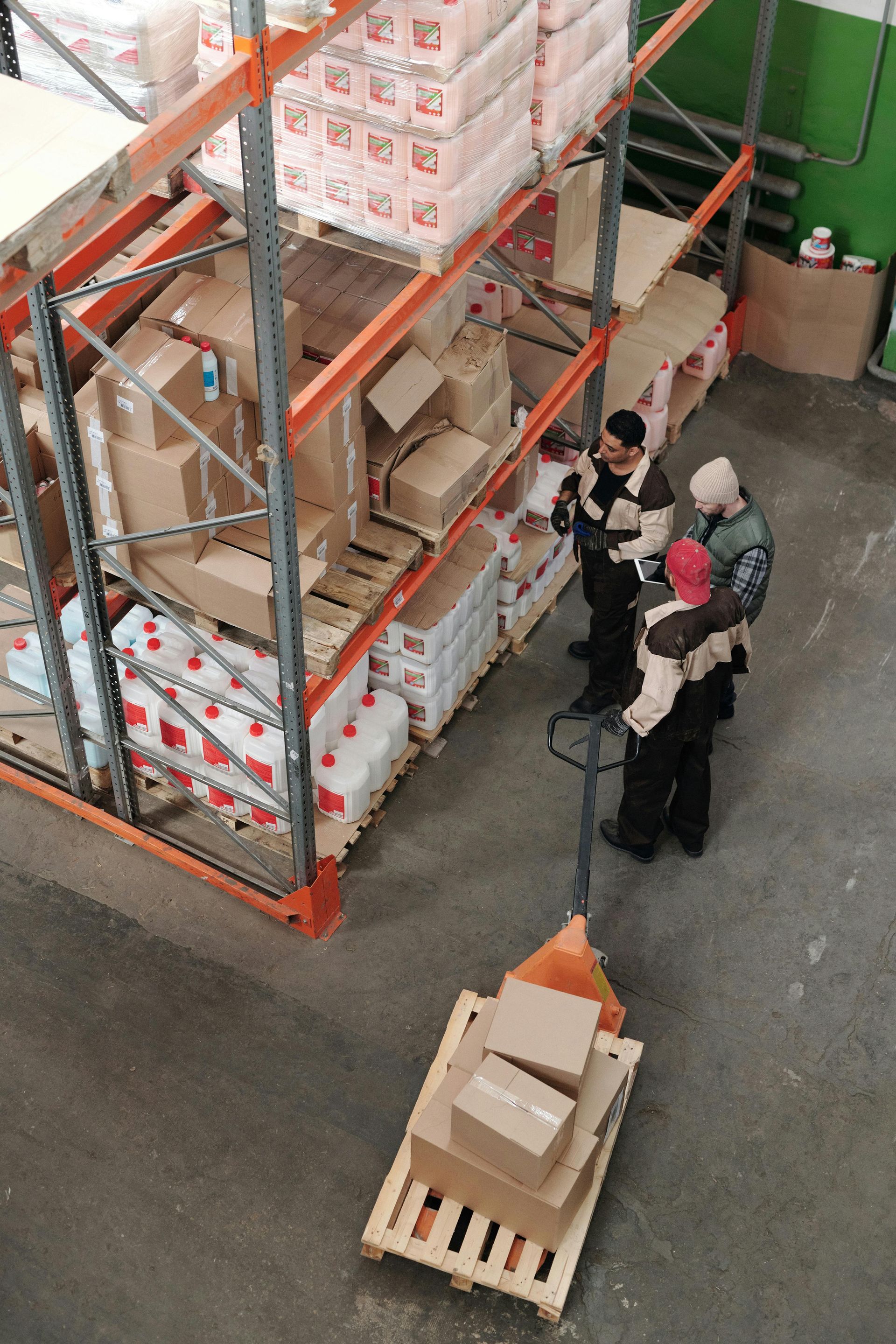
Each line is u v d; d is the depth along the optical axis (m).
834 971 6.14
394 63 4.45
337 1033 5.88
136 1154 5.46
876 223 8.99
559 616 7.78
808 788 6.91
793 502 8.48
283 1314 5.03
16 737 6.79
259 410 5.33
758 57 8.22
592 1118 4.88
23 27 4.56
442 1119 4.85
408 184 4.76
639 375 7.82
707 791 6.30
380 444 5.79
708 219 8.28
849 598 7.89
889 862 6.58
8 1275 5.12
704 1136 5.55
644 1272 5.15
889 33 8.13
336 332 5.45
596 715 5.74
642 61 6.26
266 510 4.70
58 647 5.86
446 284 5.17
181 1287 5.10
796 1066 5.80
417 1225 5.07
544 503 7.16
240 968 6.09
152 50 4.44
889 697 7.36
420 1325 5.01
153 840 6.34
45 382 4.87
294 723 5.36
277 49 3.74
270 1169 5.43
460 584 6.52
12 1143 5.49
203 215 4.92
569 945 5.30
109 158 3.22
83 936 6.19
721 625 5.65
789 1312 5.05
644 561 6.41
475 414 5.94
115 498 5.15
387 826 6.68
